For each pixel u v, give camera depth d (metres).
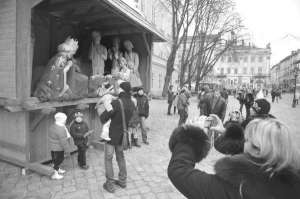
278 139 1.14
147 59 7.75
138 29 6.98
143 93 6.64
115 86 5.97
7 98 4.10
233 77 80.25
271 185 1.08
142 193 3.71
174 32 21.59
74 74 4.89
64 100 4.50
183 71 24.20
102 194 3.62
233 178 1.14
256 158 1.18
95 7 5.29
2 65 4.18
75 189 3.74
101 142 5.93
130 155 5.61
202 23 25.06
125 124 3.68
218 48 31.23
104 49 6.79
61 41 6.24
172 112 13.95
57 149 4.03
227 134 2.38
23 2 3.88
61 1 5.01
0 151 4.64
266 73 77.44
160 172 4.59
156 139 7.25
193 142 1.45
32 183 3.89
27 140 4.24
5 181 3.92
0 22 4.14
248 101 10.66
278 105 24.02
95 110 6.18
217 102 6.78
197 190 1.21
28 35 3.91
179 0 21.08
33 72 4.91
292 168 1.12
